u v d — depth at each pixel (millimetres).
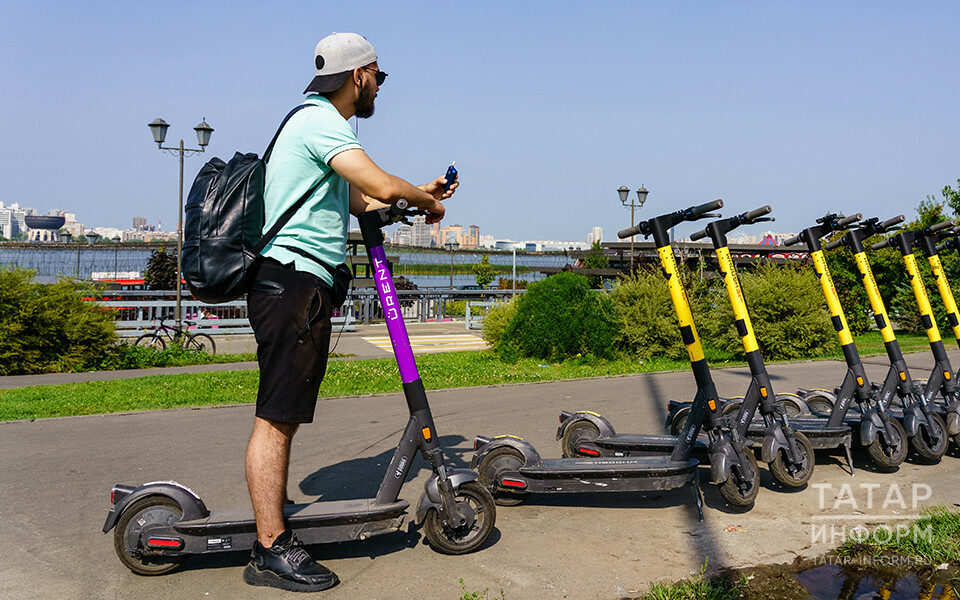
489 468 4051
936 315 16516
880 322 4988
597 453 4711
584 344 11844
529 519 3898
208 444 5777
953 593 3014
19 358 10375
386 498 3311
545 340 11758
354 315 20250
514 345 12062
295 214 3012
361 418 6922
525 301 12266
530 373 10273
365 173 2902
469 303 19672
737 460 3861
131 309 16562
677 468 3859
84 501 4262
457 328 19656
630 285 12680
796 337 12375
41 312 10672
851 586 3068
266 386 2965
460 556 3367
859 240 5105
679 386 9047
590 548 3471
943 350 5324
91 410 7234
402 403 7820
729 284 4156
